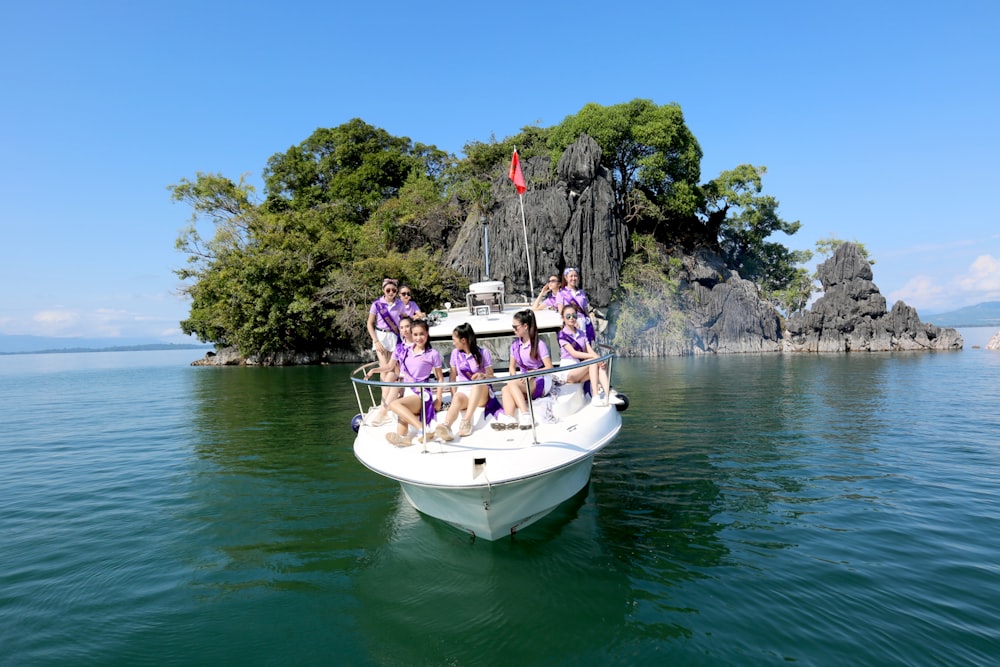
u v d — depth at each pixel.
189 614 4.07
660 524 5.57
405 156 53.69
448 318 7.61
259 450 9.64
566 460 4.79
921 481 6.92
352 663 3.43
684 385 18.20
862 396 14.94
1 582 4.64
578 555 4.84
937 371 22.20
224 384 22.75
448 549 5.06
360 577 4.61
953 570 4.40
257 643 3.68
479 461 4.58
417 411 5.43
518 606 4.01
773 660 3.26
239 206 38.22
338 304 37.53
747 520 5.65
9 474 8.31
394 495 6.89
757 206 54.28
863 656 3.27
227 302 36.44
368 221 45.78
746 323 43.41
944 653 3.28
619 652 3.40
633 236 44.22
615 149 43.34
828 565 4.54
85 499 6.98
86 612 4.13
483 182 42.41
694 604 3.95
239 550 5.26
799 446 8.98
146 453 9.62
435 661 3.40
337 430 11.41
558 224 40.34
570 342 6.46
